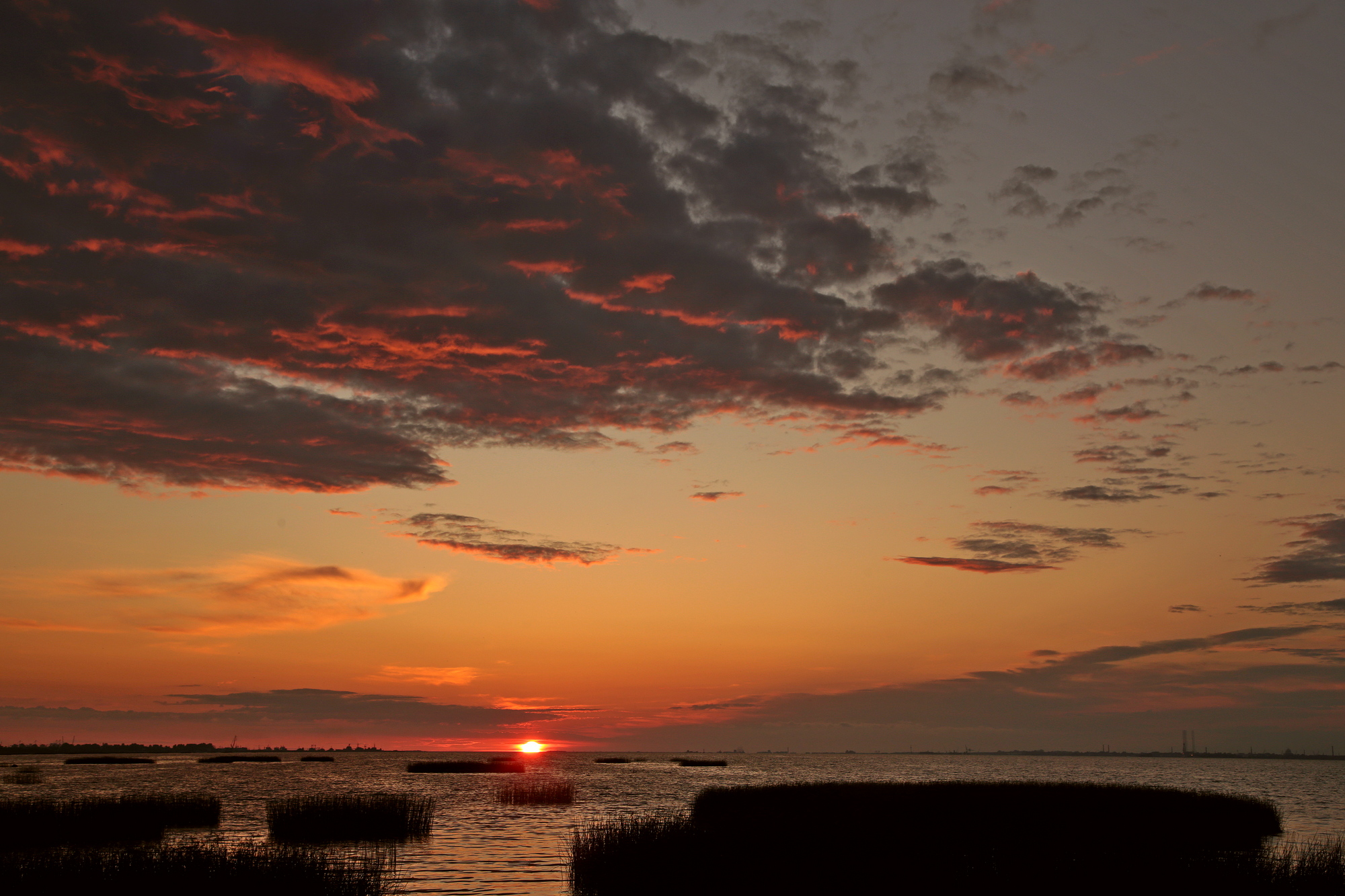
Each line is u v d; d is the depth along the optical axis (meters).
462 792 71.06
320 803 39.44
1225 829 37.97
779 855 25.47
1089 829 33.75
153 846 30.39
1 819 31.59
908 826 32.06
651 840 26.45
